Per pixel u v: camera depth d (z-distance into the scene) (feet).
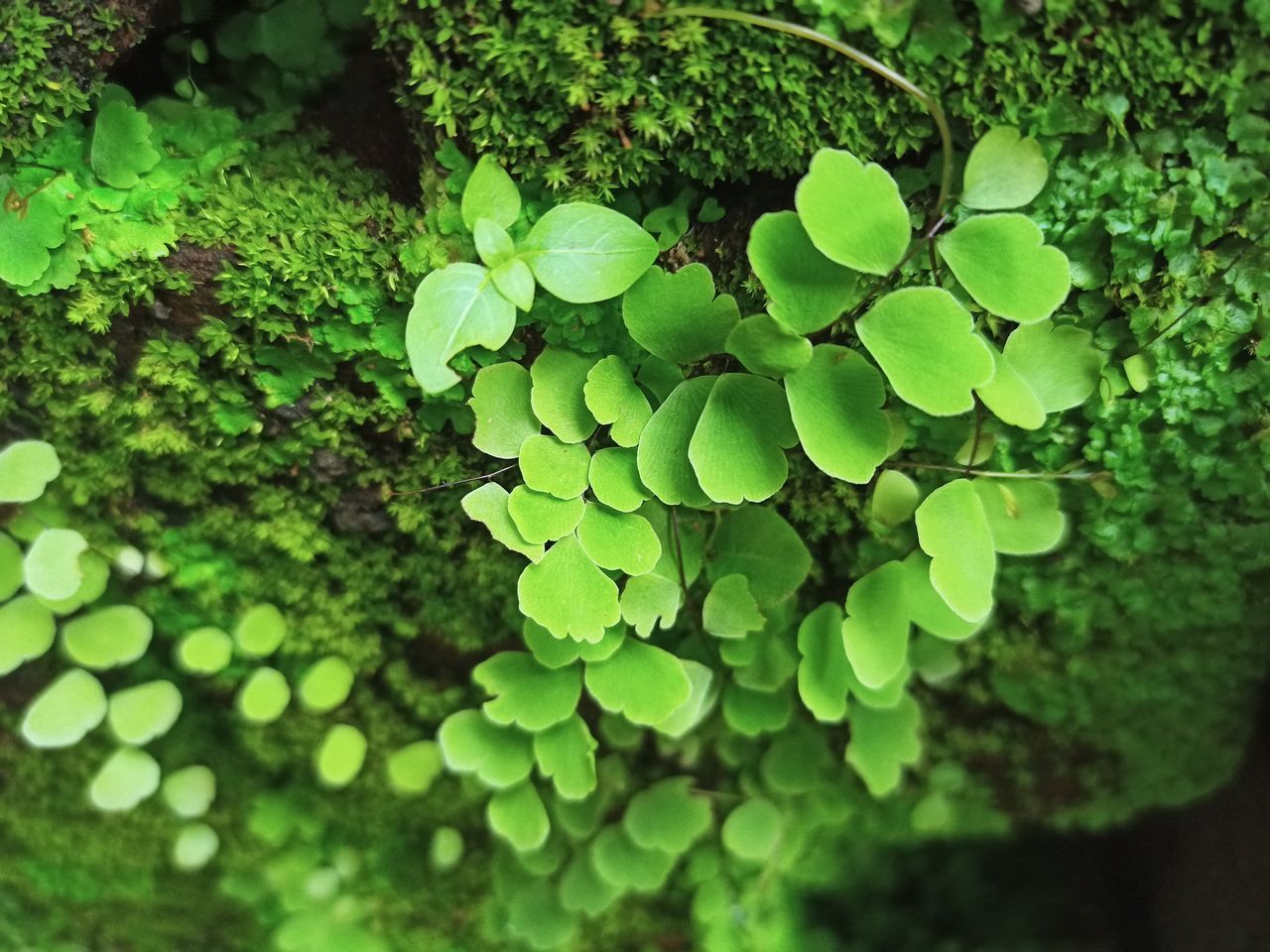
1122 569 0.46
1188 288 0.39
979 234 0.35
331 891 0.56
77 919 0.61
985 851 0.65
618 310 0.39
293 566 0.49
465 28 0.36
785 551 0.42
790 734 0.50
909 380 0.35
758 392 0.37
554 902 0.53
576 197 0.38
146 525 0.47
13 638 0.46
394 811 0.55
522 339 0.41
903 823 0.56
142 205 0.39
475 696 0.52
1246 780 0.53
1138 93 0.37
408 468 0.45
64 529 0.46
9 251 0.39
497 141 0.38
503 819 0.47
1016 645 0.49
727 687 0.46
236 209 0.39
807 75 0.36
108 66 0.39
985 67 0.36
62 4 0.37
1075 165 0.38
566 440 0.39
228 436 0.45
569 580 0.39
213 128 0.41
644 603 0.41
